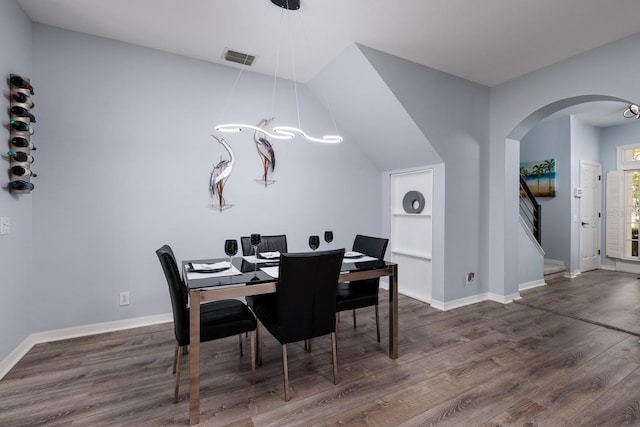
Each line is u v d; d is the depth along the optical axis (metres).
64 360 2.28
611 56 2.85
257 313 2.19
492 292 3.86
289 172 3.66
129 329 2.85
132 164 2.88
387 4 2.31
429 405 1.79
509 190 3.81
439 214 3.55
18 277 2.31
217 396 1.87
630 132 5.43
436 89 3.40
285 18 2.50
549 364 2.25
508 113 3.71
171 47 2.95
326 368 2.20
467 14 2.44
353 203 4.14
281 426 1.62
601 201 5.76
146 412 1.72
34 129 2.53
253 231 3.45
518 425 1.63
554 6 2.33
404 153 3.77
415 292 3.96
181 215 3.08
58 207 2.62
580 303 3.69
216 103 3.25
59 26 2.61
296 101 3.71
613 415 1.71
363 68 3.07
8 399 1.82
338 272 1.97
